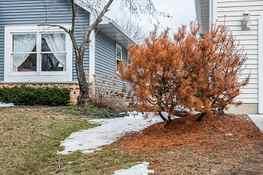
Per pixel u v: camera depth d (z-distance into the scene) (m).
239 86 8.86
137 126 10.43
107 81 18.02
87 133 9.73
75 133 9.82
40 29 15.86
